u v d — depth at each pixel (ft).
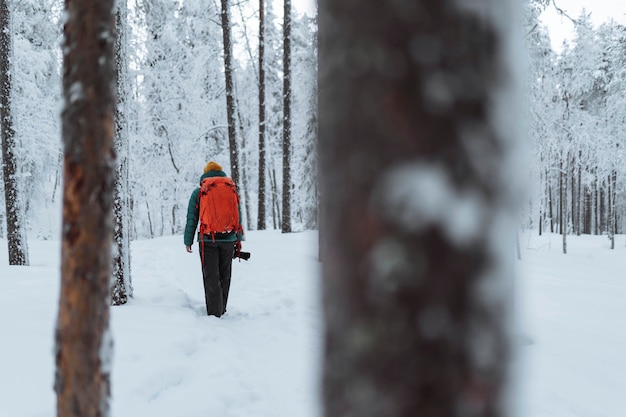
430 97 1.53
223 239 17.40
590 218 113.09
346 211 1.65
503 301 1.63
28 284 19.69
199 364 11.89
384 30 1.58
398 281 1.53
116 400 8.93
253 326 16.55
